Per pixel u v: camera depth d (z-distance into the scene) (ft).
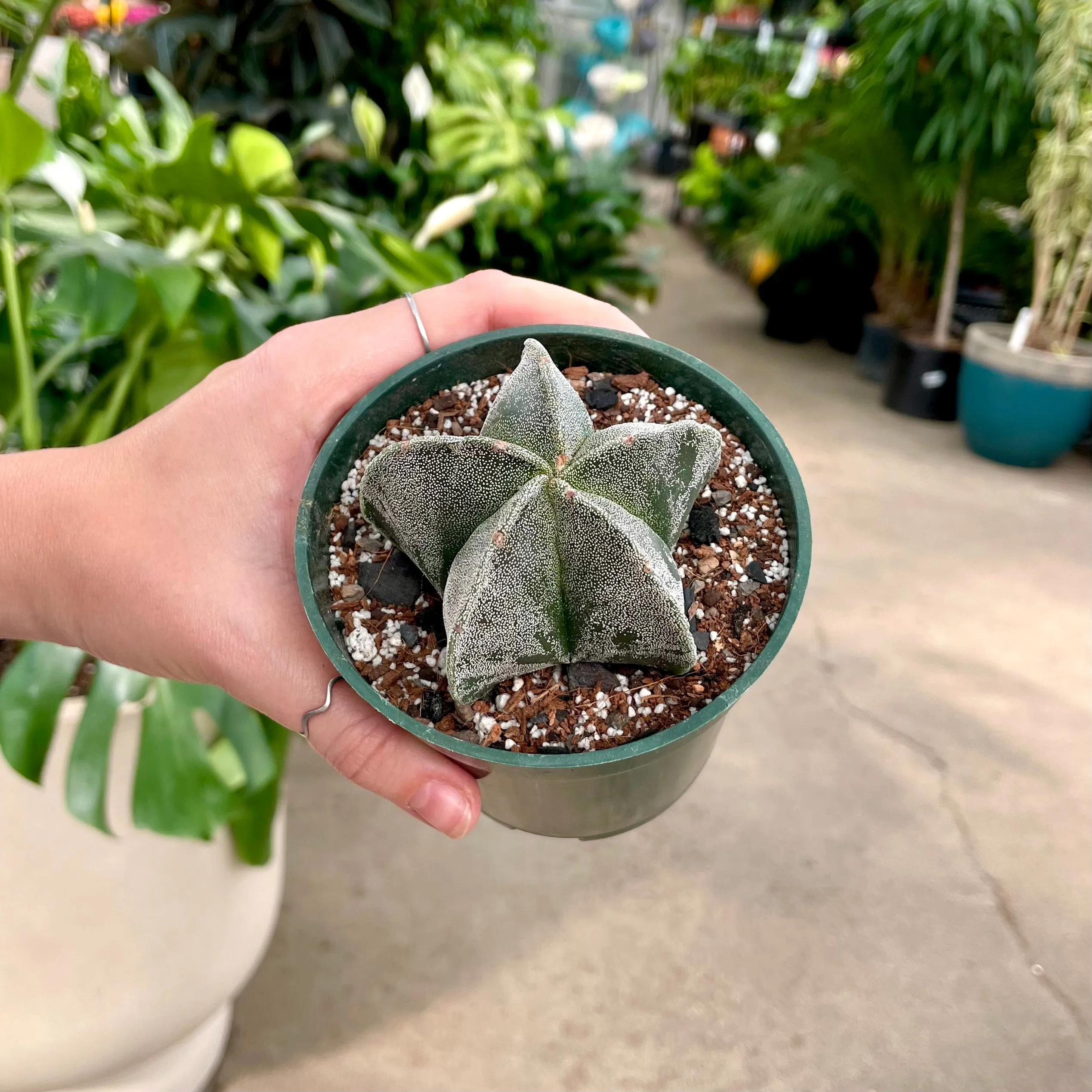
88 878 1.15
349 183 2.71
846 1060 1.59
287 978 1.68
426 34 2.91
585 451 0.84
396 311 1.03
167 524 0.96
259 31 2.40
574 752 0.84
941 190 3.74
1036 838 2.02
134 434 0.99
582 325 0.98
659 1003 1.66
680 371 0.96
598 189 3.26
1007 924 1.83
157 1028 1.29
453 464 0.82
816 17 5.65
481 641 0.80
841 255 4.79
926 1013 1.66
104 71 2.82
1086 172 3.22
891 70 3.63
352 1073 1.55
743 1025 1.63
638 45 7.34
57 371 1.48
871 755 2.21
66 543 0.96
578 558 0.81
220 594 0.96
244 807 1.25
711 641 0.88
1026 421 3.50
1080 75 3.17
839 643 2.55
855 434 3.90
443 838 1.99
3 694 1.11
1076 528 3.21
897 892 1.89
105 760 1.13
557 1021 1.63
